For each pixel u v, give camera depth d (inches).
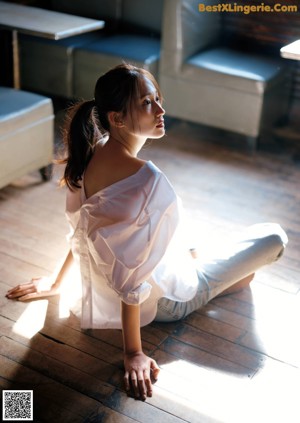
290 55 136.6
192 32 174.2
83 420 83.1
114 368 92.3
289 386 91.1
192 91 174.1
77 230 88.4
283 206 143.9
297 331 102.6
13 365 92.0
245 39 193.6
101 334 98.9
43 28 148.1
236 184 153.0
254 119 168.2
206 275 99.3
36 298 106.0
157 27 194.5
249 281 111.3
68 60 183.8
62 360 93.4
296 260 122.5
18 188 144.4
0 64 154.8
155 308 95.3
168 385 89.5
